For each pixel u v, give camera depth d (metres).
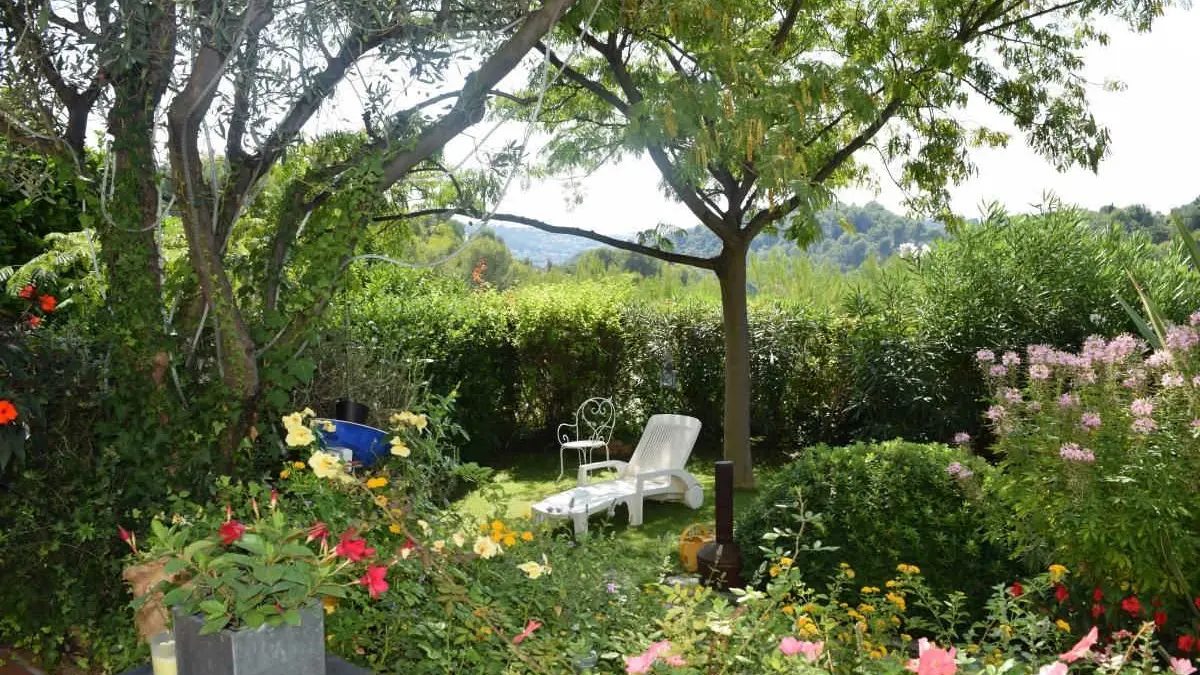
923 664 1.74
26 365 3.39
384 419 5.34
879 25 7.50
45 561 3.32
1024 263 8.03
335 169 4.09
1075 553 3.60
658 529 6.40
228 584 1.71
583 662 2.35
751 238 7.71
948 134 8.15
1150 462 3.52
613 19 6.14
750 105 5.86
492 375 8.93
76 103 3.80
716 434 9.57
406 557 2.57
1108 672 2.39
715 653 2.28
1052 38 7.72
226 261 4.15
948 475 4.26
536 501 7.17
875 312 8.57
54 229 6.42
